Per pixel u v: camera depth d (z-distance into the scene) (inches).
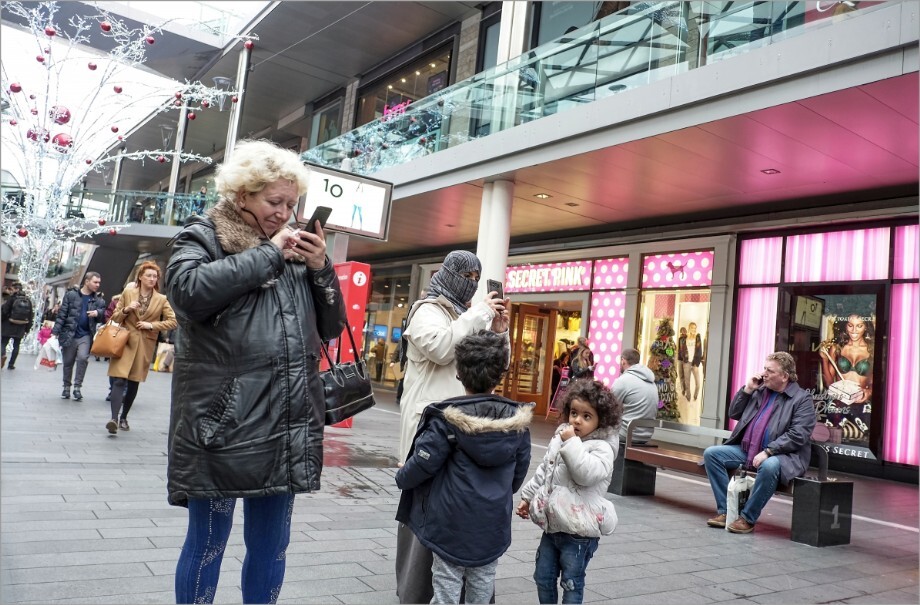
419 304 124.8
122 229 890.7
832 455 409.1
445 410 100.7
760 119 302.8
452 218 593.9
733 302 472.1
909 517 270.5
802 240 441.4
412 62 781.3
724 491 229.1
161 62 856.3
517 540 185.9
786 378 228.4
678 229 508.4
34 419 298.4
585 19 550.6
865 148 326.0
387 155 540.4
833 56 263.3
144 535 151.8
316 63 838.5
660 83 330.0
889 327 394.3
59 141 416.5
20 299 498.3
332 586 132.9
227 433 77.9
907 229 392.8
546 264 630.5
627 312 541.6
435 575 101.9
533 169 414.9
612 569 165.6
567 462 116.6
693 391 494.3
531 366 674.2
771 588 159.9
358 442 342.6
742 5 303.1
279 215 86.0
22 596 112.3
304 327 85.5
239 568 137.5
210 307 77.0
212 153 1258.0
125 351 276.4
